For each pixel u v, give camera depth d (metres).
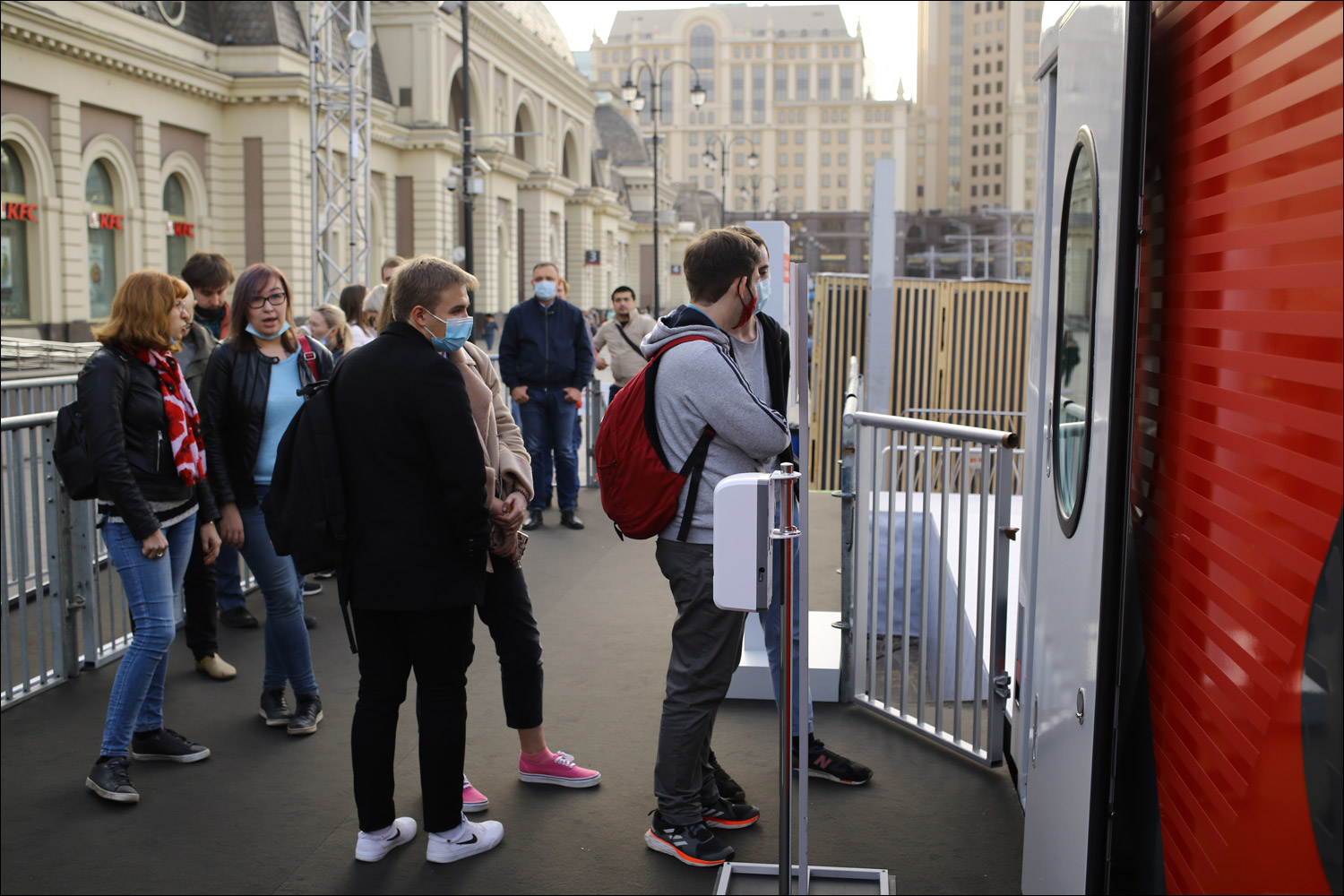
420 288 3.26
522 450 3.88
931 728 4.38
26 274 24.81
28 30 23.52
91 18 25.66
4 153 24.00
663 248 87.25
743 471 3.30
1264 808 1.56
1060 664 2.40
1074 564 2.29
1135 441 2.18
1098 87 2.18
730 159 150.25
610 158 81.75
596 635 5.85
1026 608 3.06
